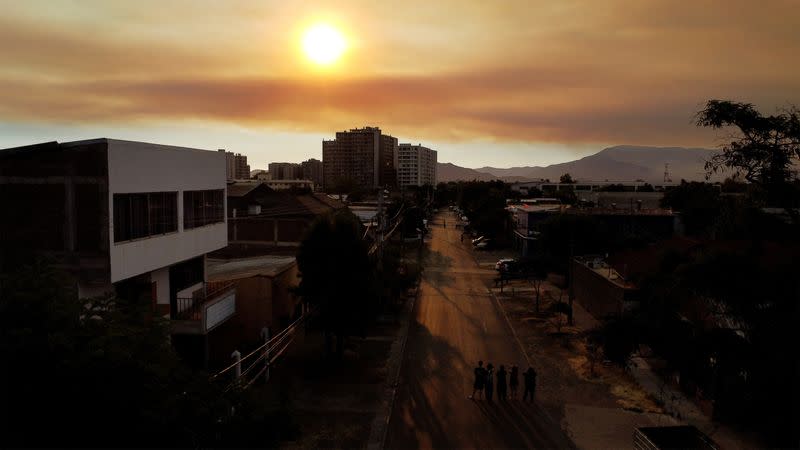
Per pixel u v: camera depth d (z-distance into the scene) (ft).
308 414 59.11
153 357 29.89
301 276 73.10
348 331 73.56
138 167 53.98
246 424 33.96
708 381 48.24
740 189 61.16
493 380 70.95
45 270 30.83
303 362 76.33
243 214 135.23
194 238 65.72
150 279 59.41
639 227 153.38
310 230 71.97
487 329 96.53
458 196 410.72
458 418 58.85
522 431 55.62
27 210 50.57
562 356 80.84
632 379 69.87
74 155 49.67
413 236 237.25
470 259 185.68
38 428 25.81
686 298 48.26
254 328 76.59
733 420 55.16
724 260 43.57
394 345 85.71
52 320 27.14
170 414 28.02
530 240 174.60
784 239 47.50
